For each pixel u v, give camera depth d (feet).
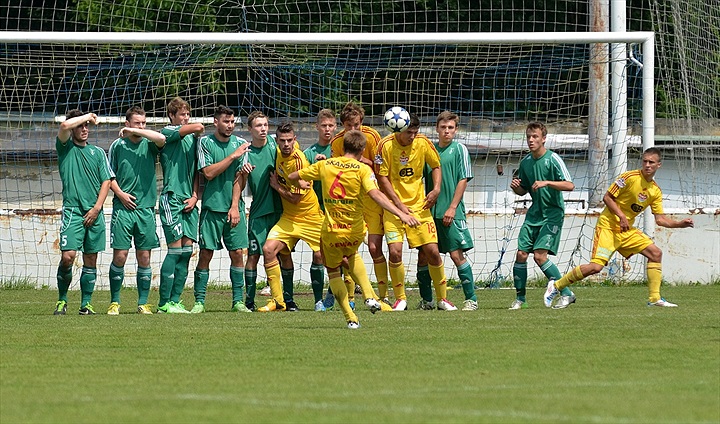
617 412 57.67
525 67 208.13
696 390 65.26
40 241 177.78
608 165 184.96
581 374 71.72
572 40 166.09
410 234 124.88
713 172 200.34
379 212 128.06
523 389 65.51
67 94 215.92
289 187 125.90
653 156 126.62
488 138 223.71
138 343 89.20
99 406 59.82
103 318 114.52
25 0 249.96
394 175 123.95
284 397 62.69
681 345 86.69
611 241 128.06
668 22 221.25
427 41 160.76
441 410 58.18
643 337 92.53
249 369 74.28
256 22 232.53
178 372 73.00
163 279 124.16
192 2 238.27
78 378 70.59
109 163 120.37
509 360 78.13
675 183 233.76
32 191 217.56
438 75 227.20
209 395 63.52
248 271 129.29
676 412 57.77
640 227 180.14
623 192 127.54
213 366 75.82
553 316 114.32
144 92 220.02
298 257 179.32
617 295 151.74
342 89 235.40
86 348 86.17
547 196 126.00
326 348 85.35
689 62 196.85
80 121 116.78
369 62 218.38
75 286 177.58
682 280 181.47
